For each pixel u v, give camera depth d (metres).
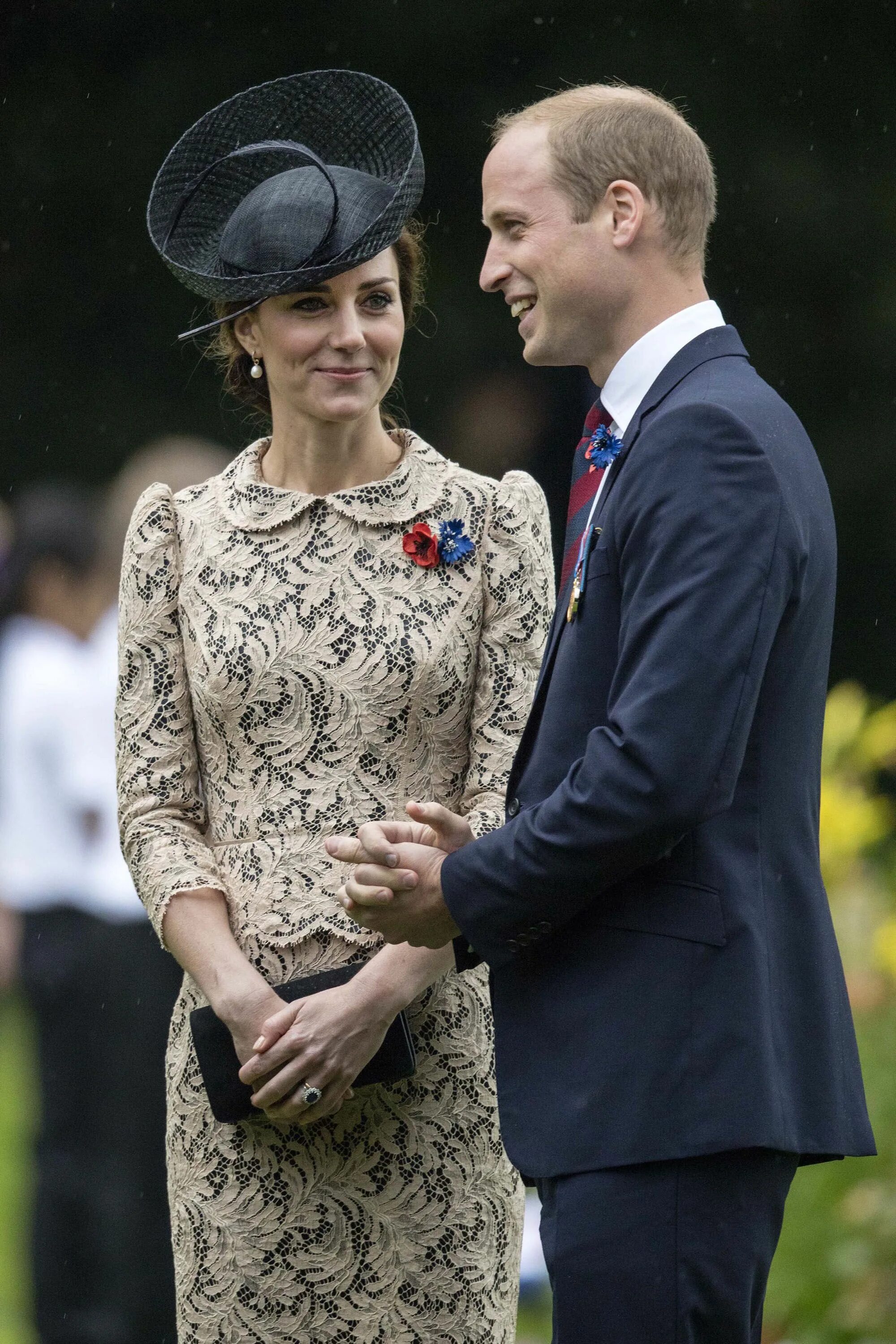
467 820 12.23
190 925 12.50
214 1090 12.19
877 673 40.59
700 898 10.16
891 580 40.50
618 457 10.64
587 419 11.32
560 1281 10.22
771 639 9.88
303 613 12.59
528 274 11.01
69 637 20.06
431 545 12.68
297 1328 12.46
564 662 10.71
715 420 10.05
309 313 12.40
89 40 40.97
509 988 10.63
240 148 12.91
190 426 42.16
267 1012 12.08
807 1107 10.30
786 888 10.45
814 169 39.75
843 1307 18.52
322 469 12.90
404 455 13.16
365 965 12.16
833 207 39.72
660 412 10.39
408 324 13.20
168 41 40.97
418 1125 12.53
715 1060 10.00
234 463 13.47
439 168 40.12
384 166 12.93
